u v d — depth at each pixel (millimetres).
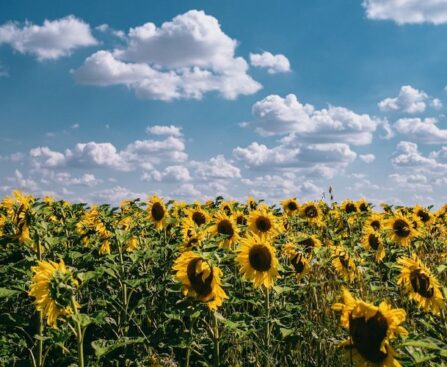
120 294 8484
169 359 6512
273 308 8609
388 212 16516
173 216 12992
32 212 7145
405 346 4758
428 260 10773
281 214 15500
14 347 6508
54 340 5973
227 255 7297
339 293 8125
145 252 8805
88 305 7867
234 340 7184
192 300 6746
